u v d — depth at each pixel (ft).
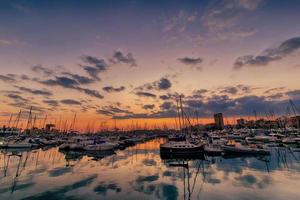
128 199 57.06
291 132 274.77
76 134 411.54
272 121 391.45
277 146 184.34
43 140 256.32
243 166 100.27
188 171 92.12
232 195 58.90
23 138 258.57
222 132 328.29
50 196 59.26
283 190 62.49
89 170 96.12
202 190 63.98
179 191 63.41
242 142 203.41
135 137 350.64
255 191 61.98
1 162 119.65
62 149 192.95
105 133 474.49
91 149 174.29
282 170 89.71
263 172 86.43
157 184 71.20
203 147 147.54
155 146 246.47
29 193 61.87
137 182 73.97
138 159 133.39
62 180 77.10
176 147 144.36
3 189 65.72
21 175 85.40
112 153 169.58
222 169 94.27
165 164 111.96
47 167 103.76
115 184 71.61
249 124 488.44
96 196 59.36
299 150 157.89
